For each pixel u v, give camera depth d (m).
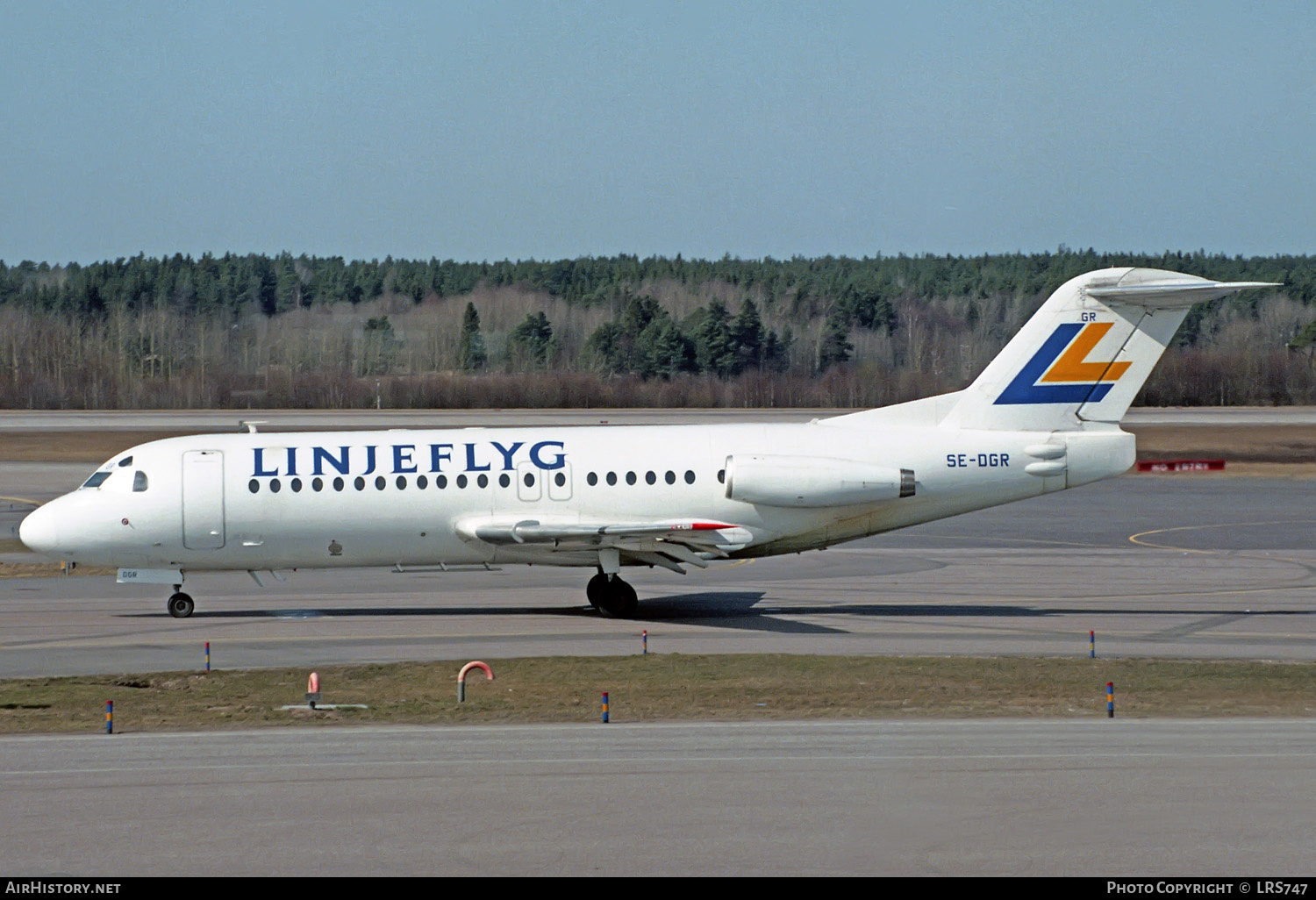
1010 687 60.97
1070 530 137.38
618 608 85.62
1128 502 164.88
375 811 40.12
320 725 53.25
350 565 87.25
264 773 44.84
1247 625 80.75
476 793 42.09
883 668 66.25
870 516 86.25
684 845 36.88
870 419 87.44
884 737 50.06
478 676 64.62
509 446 86.38
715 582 101.12
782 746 48.62
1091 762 45.84
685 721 53.47
